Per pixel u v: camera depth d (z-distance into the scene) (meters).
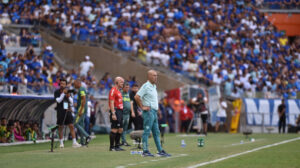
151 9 156.50
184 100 115.38
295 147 58.84
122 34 124.81
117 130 54.41
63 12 136.50
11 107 69.75
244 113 118.56
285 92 126.94
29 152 51.69
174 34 144.62
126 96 62.44
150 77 45.62
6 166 37.62
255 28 171.12
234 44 154.38
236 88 121.50
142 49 123.75
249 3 181.88
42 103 75.06
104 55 121.06
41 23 125.06
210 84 119.94
